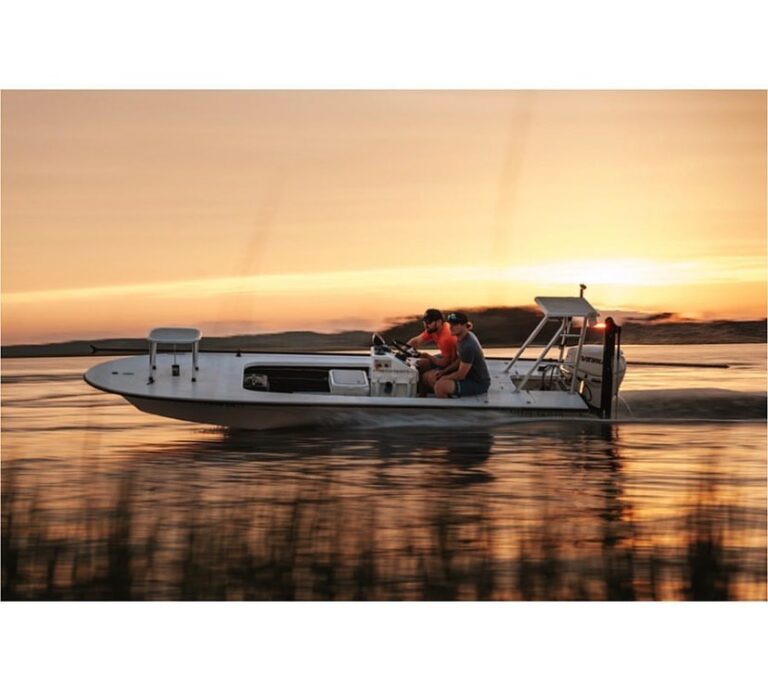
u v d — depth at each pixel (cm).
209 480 716
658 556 565
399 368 816
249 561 541
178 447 842
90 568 532
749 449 838
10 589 509
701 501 654
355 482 711
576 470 756
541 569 542
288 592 510
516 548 571
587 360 860
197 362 859
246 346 1449
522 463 774
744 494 698
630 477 738
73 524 604
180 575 524
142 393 785
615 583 528
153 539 568
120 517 602
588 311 834
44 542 568
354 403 793
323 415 816
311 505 648
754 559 562
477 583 523
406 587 515
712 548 573
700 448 834
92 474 740
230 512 632
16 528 592
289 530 580
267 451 813
